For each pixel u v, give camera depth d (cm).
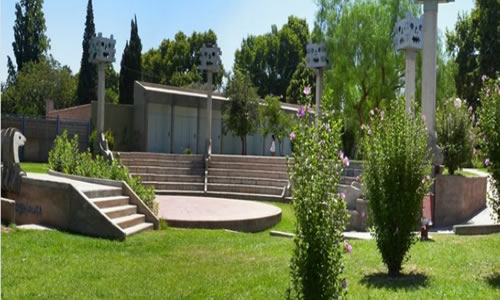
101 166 1511
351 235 1123
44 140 3178
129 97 4703
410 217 703
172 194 2105
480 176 1562
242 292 645
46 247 873
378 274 727
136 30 4759
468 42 3631
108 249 920
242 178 2206
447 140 1507
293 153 440
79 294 626
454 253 852
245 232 1341
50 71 5441
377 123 763
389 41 2469
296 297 447
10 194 1154
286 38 6222
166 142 3462
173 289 664
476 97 3522
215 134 3778
